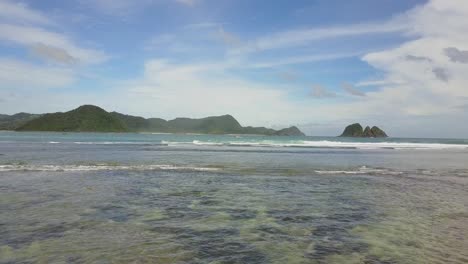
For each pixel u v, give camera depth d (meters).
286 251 7.50
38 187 14.52
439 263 6.87
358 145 60.94
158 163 25.06
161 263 6.70
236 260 6.94
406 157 35.72
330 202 12.50
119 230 8.79
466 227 9.48
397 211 11.23
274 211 11.06
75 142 60.44
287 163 26.69
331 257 7.19
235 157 31.81
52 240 7.92
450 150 52.53
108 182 16.14
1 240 7.85
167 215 10.37
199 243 7.93
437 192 14.84
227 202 12.30
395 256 7.26
